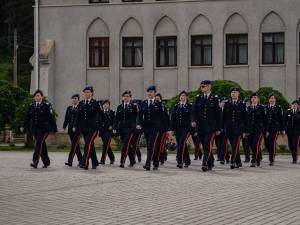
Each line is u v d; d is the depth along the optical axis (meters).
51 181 16.62
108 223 10.06
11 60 92.12
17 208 11.73
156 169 21.05
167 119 21.17
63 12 50.06
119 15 49.19
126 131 22.05
